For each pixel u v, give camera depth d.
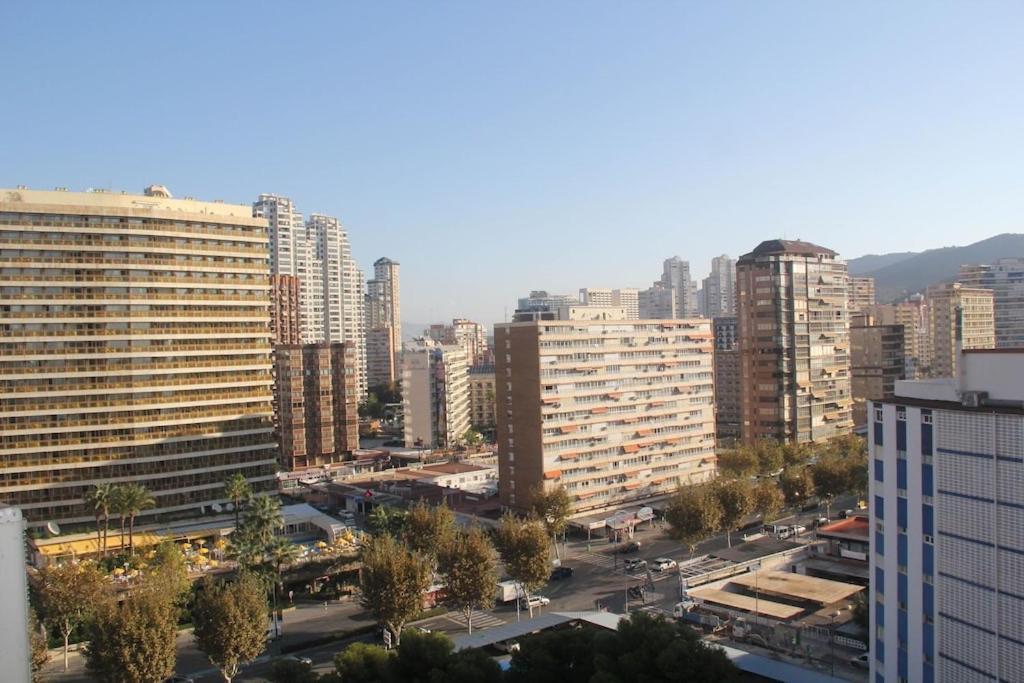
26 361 142.88
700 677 64.75
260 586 103.62
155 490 151.75
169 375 153.88
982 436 61.00
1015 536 58.28
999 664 59.34
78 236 146.88
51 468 143.75
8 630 34.44
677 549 150.12
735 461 189.38
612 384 182.25
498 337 178.75
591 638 74.12
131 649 81.50
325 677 73.81
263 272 165.88
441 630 108.69
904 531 68.12
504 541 115.12
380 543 111.31
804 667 90.81
